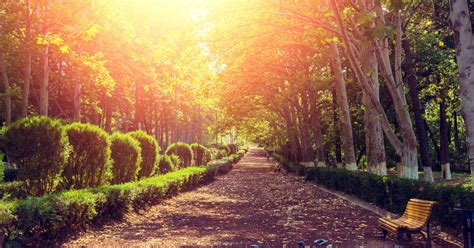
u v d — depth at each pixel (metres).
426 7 21.56
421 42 21.28
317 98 33.69
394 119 28.05
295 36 18.09
